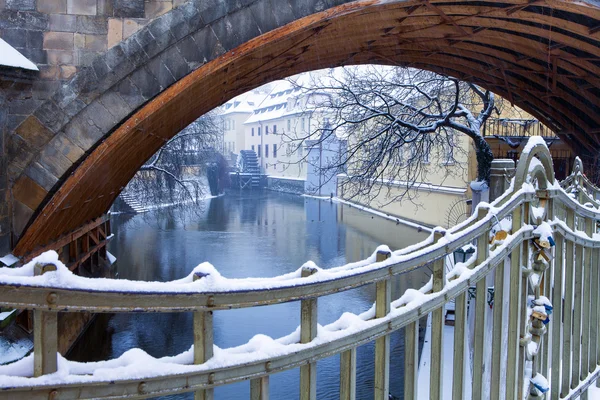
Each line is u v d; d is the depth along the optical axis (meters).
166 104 7.76
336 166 19.70
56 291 1.49
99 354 11.03
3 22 7.43
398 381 9.43
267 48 8.47
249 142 83.50
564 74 15.48
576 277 3.96
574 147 21.44
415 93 20.97
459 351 2.88
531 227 3.45
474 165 25.67
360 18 9.38
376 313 2.41
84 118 7.55
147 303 1.67
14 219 7.43
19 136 7.41
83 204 9.61
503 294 3.23
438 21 11.03
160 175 31.12
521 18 10.90
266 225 31.77
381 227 30.19
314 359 2.12
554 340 3.78
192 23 7.68
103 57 7.54
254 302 1.90
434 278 2.72
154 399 8.32
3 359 6.36
